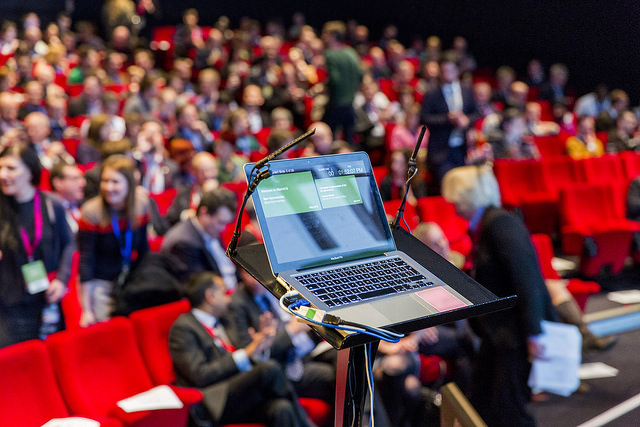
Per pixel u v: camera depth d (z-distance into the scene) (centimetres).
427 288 114
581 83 1084
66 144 652
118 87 898
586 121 829
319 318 98
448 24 1370
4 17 1213
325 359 339
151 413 264
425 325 105
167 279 358
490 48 1277
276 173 121
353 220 125
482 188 252
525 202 638
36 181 336
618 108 938
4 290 330
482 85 834
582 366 390
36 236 335
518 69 1219
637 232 580
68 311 382
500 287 247
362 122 812
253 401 290
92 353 289
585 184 639
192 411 296
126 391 294
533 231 645
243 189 521
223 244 411
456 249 504
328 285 111
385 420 309
